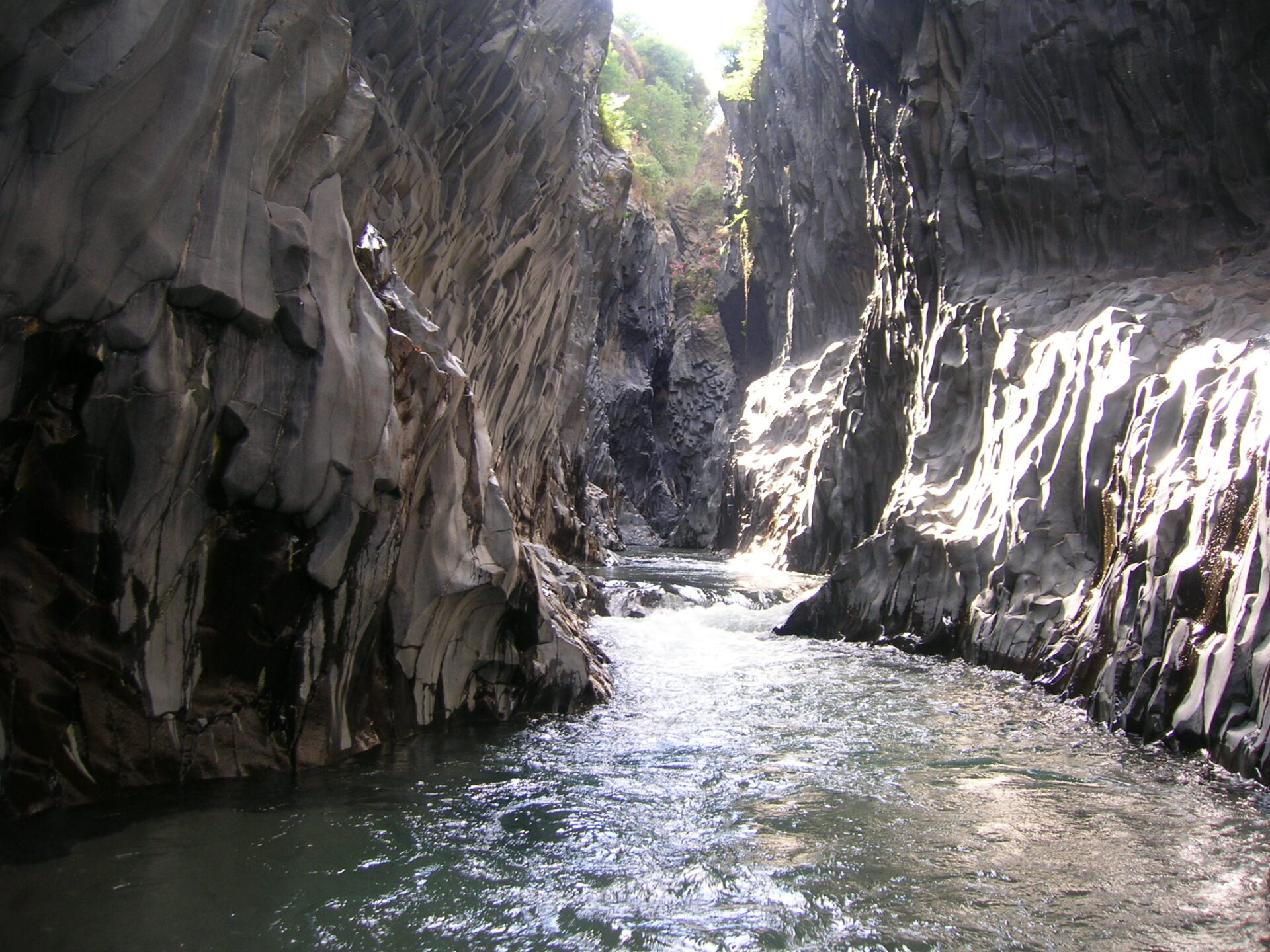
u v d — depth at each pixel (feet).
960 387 47.42
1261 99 41.04
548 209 55.93
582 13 53.57
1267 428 25.09
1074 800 20.57
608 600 49.01
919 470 46.83
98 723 17.74
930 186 51.57
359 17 34.91
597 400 111.65
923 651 38.75
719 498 105.40
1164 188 44.16
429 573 23.21
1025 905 15.51
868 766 23.13
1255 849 17.84
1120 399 33.37
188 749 19.24
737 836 18.42
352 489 19.67
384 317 21.08
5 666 16.29
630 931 14.40
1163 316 35.83
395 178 36.45
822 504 68.80
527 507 60.59
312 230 19.44
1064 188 46.37
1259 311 33.30
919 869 16.88
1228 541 24.71
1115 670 27.30
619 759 23.35
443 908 14.85
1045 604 33.50
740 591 55.16
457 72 41.24
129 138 15.47
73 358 15.92
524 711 27.58
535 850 17.37
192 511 17.90
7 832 16.25
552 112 52.90
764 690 31.94
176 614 18.28
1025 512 35.65
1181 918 15.05
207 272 17.02
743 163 112.27
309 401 18.70
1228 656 23.09
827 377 85.66
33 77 14.11
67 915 13.69
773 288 105.09
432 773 21.39
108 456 16.30
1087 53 45.16
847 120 79.92
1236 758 22.12
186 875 15.23
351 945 13.56
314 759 21.20
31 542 16.14
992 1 47.50
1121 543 30.60
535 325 60.29
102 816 17.22
